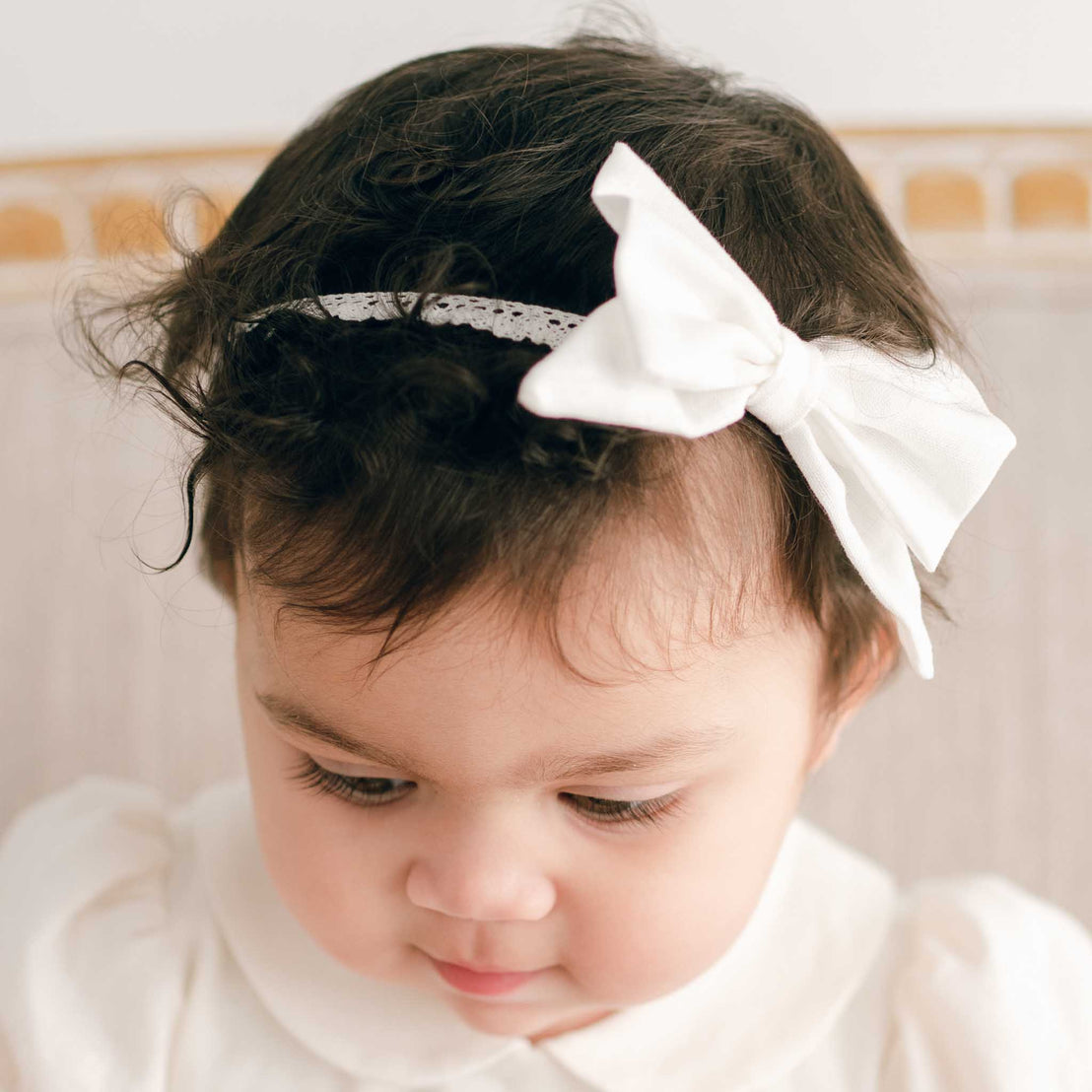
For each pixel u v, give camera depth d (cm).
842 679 78
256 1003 87
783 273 67
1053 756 105
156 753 108
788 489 66
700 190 67
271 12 108
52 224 106
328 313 63
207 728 109
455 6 107
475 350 60
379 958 74
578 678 62
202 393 68
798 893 89
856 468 63
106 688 108
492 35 108
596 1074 81
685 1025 83
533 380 51
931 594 89
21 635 107
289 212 71
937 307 84
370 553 60
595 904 69
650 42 91
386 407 58
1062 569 105
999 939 88
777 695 69
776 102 77
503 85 71
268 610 65
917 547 64
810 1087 84
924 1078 84
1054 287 105
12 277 107
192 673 109
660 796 68
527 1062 82
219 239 76
